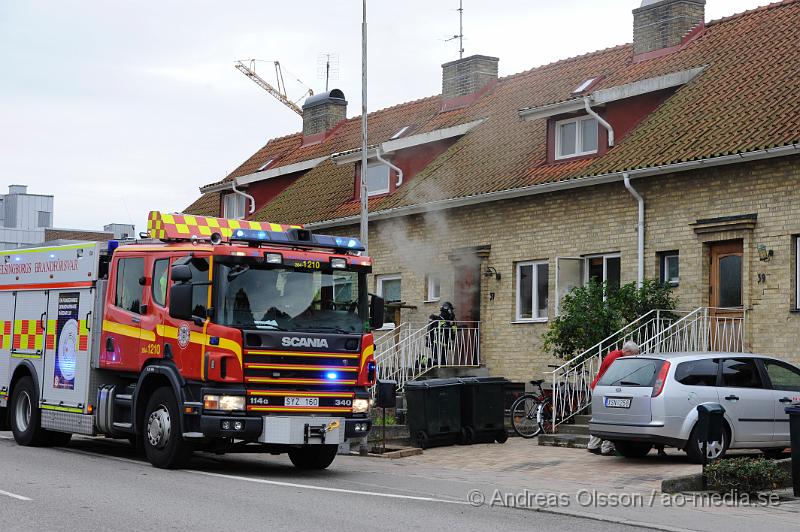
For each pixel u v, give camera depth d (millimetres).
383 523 10016
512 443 18766
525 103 27641
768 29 23234
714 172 19641
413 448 17625
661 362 15094
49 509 10344
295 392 13773
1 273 18344
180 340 14008
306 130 37344
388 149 27953
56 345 16641
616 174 20703
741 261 19359
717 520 10938
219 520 9883
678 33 24828
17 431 17469
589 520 10812
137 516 10016
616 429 15242
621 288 20203
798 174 18328
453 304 25250
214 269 13695
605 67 26719
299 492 12195
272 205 32656
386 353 24141
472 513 10992
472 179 25156
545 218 23094
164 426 14133
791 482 13023
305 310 14094
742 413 15211
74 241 16891
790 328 18281
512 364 23609
